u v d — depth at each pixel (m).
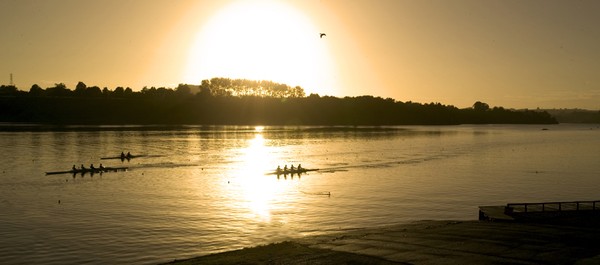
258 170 95.69
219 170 94.81
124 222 52.81
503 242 38.62
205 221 53.56
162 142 157.88
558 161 116.62
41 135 180.12
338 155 126.25
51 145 141.12
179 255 42.28
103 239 46.56
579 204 55.28
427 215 57.34
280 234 48.62
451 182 82.00
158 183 78.50
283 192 72.00
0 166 96.31
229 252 39.69
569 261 32.91
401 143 170.62
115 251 43.22
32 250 43.28
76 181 79.69
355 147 150.88
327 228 51.06
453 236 41.41
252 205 62.28
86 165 99.38
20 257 41.53
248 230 50.09
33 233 48.25
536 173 94.00
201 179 83.19
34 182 78.38
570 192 73.06
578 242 38.34
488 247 37.12
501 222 48.62
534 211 51.53
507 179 85.56
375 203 64.06
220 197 67.44
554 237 40.31
